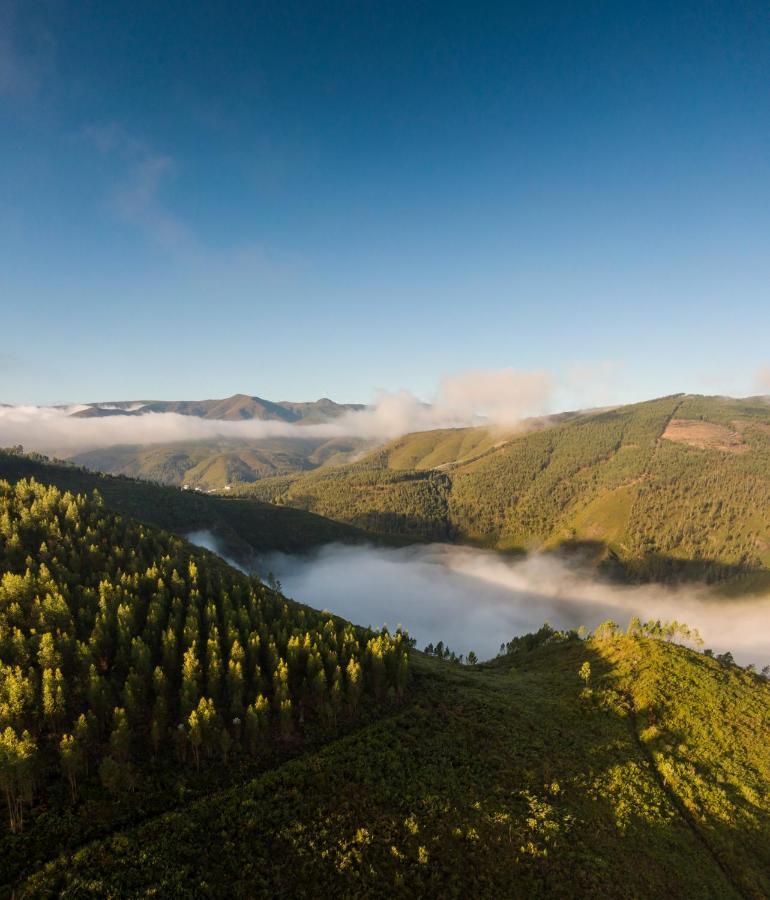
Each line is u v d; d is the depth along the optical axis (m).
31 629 65.81
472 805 56.25
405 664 80.12
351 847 47.97
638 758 73.12
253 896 41.62
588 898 47.34
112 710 58.97
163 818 47.94
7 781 44.25
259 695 62.31
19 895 39.03
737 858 57.91
